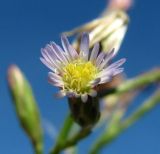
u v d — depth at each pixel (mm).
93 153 122
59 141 107
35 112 111
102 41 100
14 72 112
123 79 115
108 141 122
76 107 92
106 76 85
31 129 111
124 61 83
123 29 103
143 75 110
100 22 103
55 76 86
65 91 85
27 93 111
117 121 124
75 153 122
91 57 88
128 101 129
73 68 87
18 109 111
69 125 109
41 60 85
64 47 87
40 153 111
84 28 103
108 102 129
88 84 87
